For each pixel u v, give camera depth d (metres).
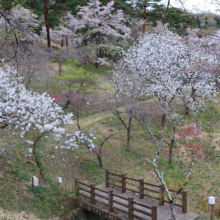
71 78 18.73
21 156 12.62
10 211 8.33
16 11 13.55
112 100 17.58
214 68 18.03
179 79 18.62
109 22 29.12
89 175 12.95
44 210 9.34
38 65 13.16
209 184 14.01
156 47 18.48
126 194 10.53
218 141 18.25
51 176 12.05
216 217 10.78
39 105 11.02
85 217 10.11
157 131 18.28
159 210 8.91
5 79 10.71
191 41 18.28
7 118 9.49
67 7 27.56
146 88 17.11
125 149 16.31
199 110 21.55
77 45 31.06
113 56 33.12
